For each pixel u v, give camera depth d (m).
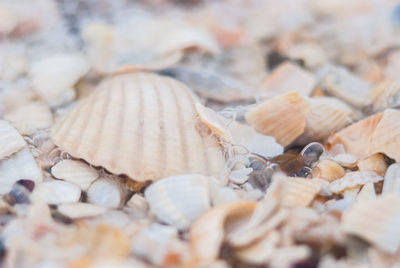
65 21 0.22
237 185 0.15
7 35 0.21
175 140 0.16
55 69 0.19
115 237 0.14
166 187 0.15
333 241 0.14
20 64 0.20
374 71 0.20
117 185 0.15
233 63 0.20
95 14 0.23
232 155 0.16
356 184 0.15
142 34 0.21
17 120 0.17
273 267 0.13
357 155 0.16
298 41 0.22
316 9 0.24
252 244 0.14
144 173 0.15
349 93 0.18
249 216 0.14
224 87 0.18
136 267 0.13
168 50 0.19
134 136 0.16
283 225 0.14
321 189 0.15
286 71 0.19
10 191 0.15
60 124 0.16
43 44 0.21
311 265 0.13
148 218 0.15
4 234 0.14
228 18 0.24
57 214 0.15
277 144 0.16
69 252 0.13
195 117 0.16
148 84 0.17
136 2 0.25
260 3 0.26
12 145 0.16
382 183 0.15
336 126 0.17
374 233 0.14
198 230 0.14
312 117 0.17
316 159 0.16
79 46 0.21
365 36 0.22
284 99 0.16
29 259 0.13
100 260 0.13
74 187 0.15
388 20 0.22
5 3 0.22
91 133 0.16
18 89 0.18
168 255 0.13
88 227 0.14
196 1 0.25
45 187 0.15
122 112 0.16
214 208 0.14
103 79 0.19
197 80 0.18
